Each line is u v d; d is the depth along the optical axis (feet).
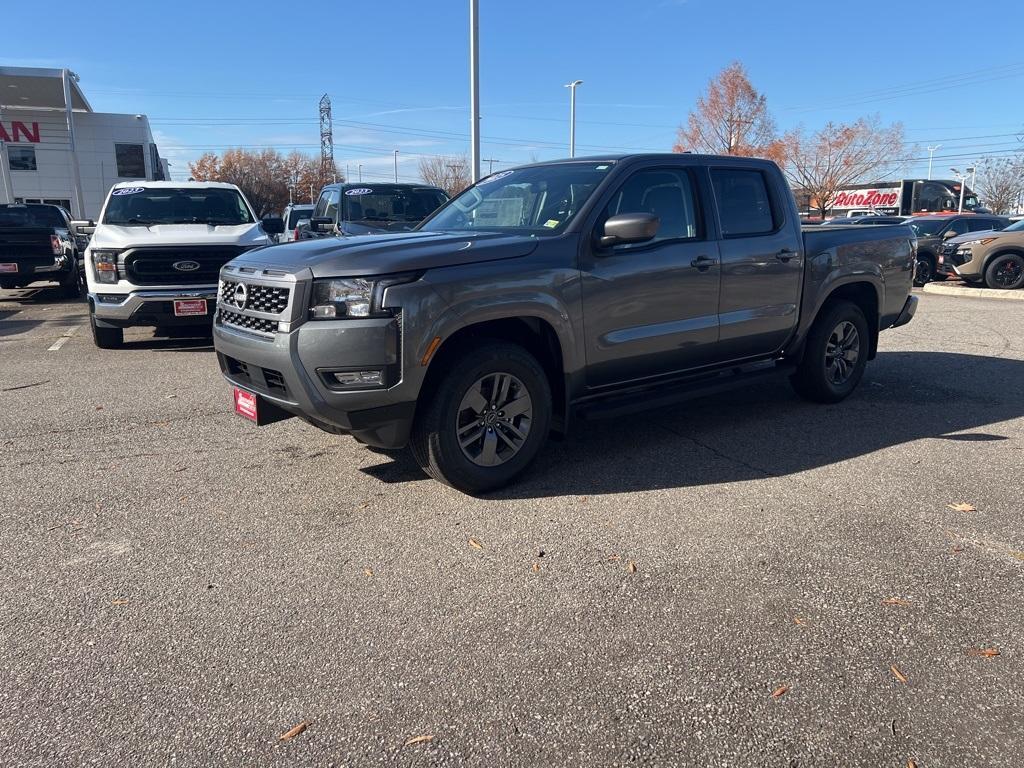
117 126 124.88
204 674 9.07
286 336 12.96
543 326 14.74
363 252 13.24
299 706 8.50
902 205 125.59
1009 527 13.08
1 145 110.32
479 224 17.11
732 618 10.22
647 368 16.61
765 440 17.94
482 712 8.38
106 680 8.95
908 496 14.44
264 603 10.66
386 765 7.61
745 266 17.79
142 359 27.99
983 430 18.75
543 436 14.99
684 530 12.92
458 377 13.51
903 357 28.45
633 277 15.65
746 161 18.47
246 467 16.16
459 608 10.49
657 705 8.49
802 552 12.12
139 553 12.19
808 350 20.38
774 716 8.32
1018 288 51.47
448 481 14.07
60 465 16.30
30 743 7.92
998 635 9.86
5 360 27.84
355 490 14.84
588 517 13.48
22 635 9.87
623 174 15.94
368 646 9.62
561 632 9.90
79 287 51.44
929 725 8.20
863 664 9.25
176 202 33.94
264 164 246.27
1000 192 188.03
